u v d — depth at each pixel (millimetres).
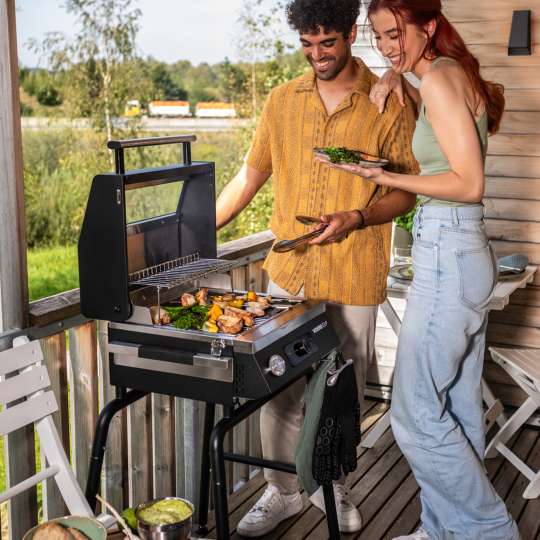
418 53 2389
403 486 3359
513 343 4059
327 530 2982
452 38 2393
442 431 2590
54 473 2094
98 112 10883
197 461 3092
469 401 2709
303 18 2562
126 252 2215
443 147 2373
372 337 2945
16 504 2312
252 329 2252
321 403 2314
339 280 2812
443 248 2479
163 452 2920
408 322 2580
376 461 3602
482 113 2420
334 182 2775
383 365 4320
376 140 2742
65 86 10922
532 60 3791
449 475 2619
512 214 3959
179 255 2588
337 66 2660
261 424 3004
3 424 2006
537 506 3223
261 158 2969
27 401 2090
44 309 2283
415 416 2604
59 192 11172
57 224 11320
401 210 2760
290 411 2936
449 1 3881
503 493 3326
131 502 2824
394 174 2410
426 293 2523
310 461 2340
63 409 2447
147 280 2318
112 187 2178
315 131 2775
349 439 2387
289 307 2475
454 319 2492
